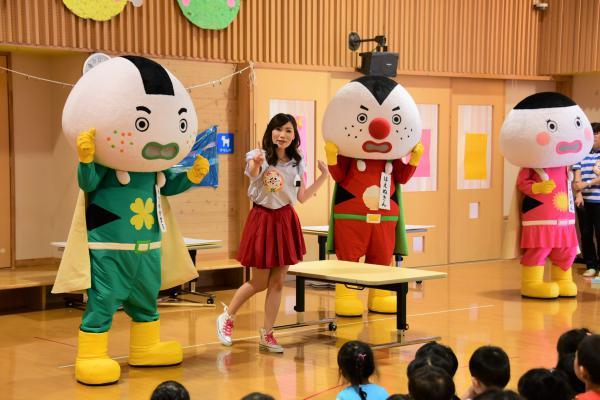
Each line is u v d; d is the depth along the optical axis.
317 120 8.92
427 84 9.80
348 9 9.09
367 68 8.83
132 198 5.04
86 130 4.88
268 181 5.57
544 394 2.97
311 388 4.83
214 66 8.23
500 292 8.16
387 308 7.05
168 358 5.32
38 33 7.15
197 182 5.30
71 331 6.34
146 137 4.90
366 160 6.77
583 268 9.91
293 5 8.73
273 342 5.74
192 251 7.67
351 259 6.76
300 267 6.27
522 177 7.75
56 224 8.02
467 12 10.05
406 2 9.55
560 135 7.46
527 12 10.55
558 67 10.56
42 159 7.95
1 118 7.68
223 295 7.91
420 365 3.33
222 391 4.77
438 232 10.02
